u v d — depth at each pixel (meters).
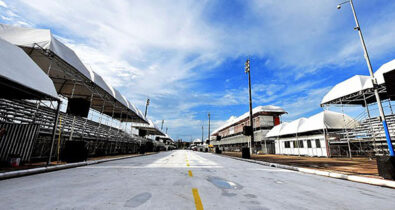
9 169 6.12
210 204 3.20
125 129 30.38
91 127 16.81
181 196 3.69
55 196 3.49
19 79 6.01
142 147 22.36
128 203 3.13
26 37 9.42
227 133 65.06
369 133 17.16
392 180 5.38
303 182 5.72
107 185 4.57
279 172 8.12
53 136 8.13
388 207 3.27
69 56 11.19
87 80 14.05
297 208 3.11
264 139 34.12
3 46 6.27
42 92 7.04
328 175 7.18
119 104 22.30
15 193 3.66
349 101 20.03
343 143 20.05
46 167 6.88
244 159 16.36
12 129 7.62
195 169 8.42
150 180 5.38
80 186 4.42
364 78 16.86
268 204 3.29
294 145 25.11
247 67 26.42
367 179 5.77
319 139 20.69
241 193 4.07
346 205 3.36
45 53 9.79
